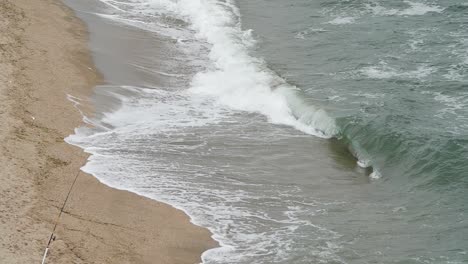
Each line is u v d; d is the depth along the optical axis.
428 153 21.25
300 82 26.75
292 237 17.42
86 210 17.39
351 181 20.50
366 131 22.59
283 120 24.02
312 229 17.84
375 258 16.72
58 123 21.41
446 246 17.25
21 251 15.31
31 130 20.58
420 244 17.36
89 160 19.73
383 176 20.78
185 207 18.27
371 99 24.94
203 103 24.78
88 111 22.62
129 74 26.19
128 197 18.28
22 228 16.11
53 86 23.64
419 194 19.78
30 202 17.19
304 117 23.97
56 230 16.31
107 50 27.97
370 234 17.75
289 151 21.98
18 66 24.45
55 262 15.16
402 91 25.55
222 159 21.09
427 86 25.88
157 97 24.73
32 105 22.05
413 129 22.55
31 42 26.80
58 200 17.56
